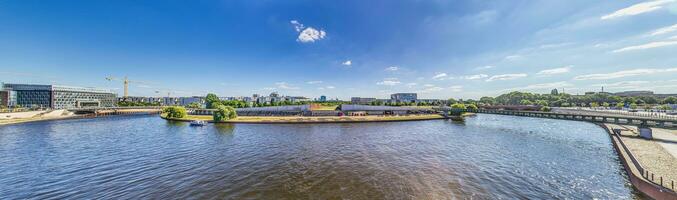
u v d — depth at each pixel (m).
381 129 69.56
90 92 178.25
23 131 68.38
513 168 31.70
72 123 90.94
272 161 35.19
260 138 54.19
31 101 147.88
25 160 36.12
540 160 35.59
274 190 24.73
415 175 29.05
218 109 85.06
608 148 43.53
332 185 26.00
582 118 63.97
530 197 22.98
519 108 138.50
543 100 191.38
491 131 65.50
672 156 31.48
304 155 38.69
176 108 101.31
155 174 29.59
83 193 24.23
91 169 31.58
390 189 24.92
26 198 23.30
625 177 27.75
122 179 27.94
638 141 42.19
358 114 117.06
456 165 33.03
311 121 84.12
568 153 39.88
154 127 75.62
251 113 121.31
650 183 22.00
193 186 25.83
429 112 126.94
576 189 24.69
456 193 23.95
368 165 33.09
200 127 73.69
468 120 97.31
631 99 172.88
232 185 26.06
